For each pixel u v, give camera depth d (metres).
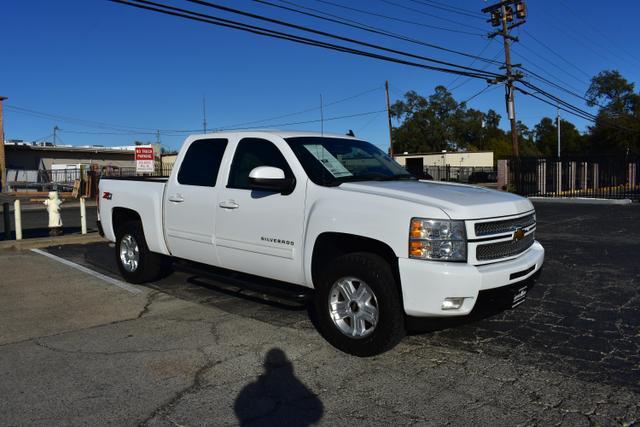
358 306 4.43
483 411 3.52
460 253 4.08
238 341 4.88
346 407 3.60
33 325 5.42
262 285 5.30
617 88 62.44
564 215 15.68
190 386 3.94
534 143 104.38
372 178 5.20
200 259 5.96
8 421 3.41
